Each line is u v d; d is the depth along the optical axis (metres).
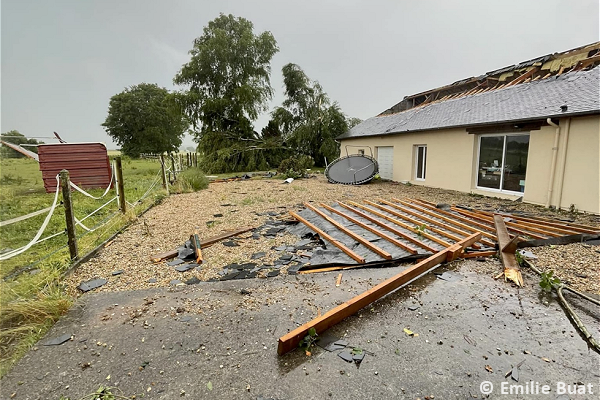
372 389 1.88
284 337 2.20
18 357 2.20
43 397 1.84
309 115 22.53
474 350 2.24
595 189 6.62
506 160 8.71
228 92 22.53
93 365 2.11
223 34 21.88
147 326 2.58
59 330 2.54
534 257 4.00
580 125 6.78
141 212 7.11
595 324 2.54
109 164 11.61
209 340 2.38
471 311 2.78
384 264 3.93
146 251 4.53
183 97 20.58
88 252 4.38
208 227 5.88
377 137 14.60
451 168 10.40
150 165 24.83
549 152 7.44
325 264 3.90
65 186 3.89
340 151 19.27
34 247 4.77
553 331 2.47
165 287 3.35
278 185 12.53
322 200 8.74
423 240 4.68
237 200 8.92
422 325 2.56
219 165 20.55
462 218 6.00
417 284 3.33
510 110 8.75
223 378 1.98
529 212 7.00
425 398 1.81
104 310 2.85
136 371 2.05
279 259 4.17
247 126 22.70
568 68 11.16
